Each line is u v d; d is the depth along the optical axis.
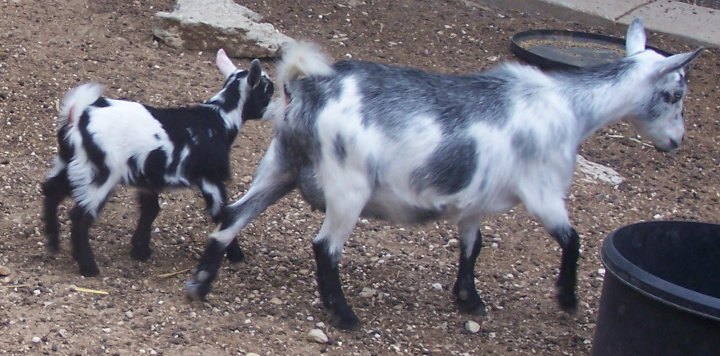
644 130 3.32
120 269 3.36
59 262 3.35
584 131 3.21
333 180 3.08
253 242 3.61
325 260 3.16
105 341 3.02
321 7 5.35
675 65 3.21
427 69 4.88
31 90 4.28
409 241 3.73
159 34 4.73
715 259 3.19
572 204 4.09
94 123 3.19
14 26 4.68
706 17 5.90
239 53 4.75
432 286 3.50
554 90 3.17
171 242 3.55
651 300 2.88
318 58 3.08
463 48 5.14
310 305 3.31
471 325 3.31
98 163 3.20
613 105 3.21
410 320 3.31
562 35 5.38
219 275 3.39
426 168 3.07
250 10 5.00
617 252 2.98
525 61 5.04
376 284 3.47
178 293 3.28
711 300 2.80
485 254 3.73
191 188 3.31
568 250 3.22
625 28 5.68
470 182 3.10
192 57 4.69
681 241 3.17
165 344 3.04
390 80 3.09
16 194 3.69
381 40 5.11
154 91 4.36
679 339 2.85
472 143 3.08
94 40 4.69
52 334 3.02
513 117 3.11
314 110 3.06
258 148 4.13
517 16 5.72
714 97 5.01
